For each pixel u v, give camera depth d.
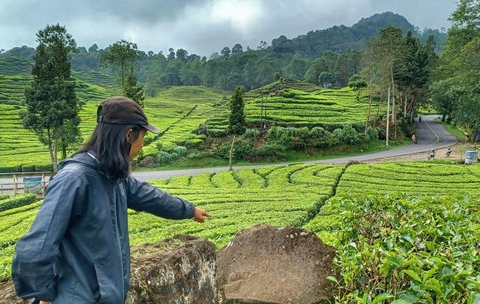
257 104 73.31
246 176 34.06
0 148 55.12
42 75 37.03
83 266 2.69
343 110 69.94
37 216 2.52
